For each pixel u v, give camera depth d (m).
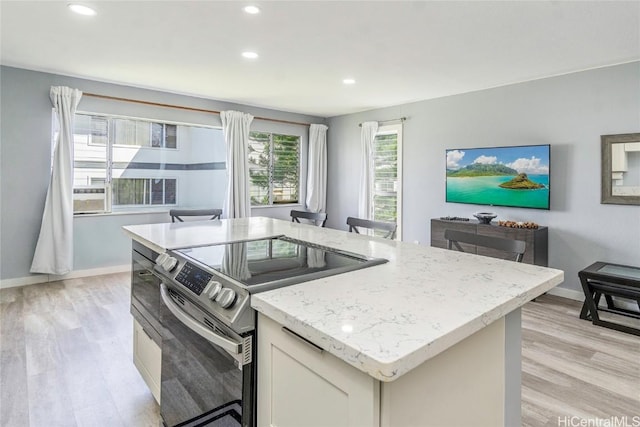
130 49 3.27
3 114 3.83
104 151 4.55
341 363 0.80
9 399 2.00
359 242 1.92
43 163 4.06
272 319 0.97
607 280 3.03
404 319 0.87
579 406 1.99
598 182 3.62
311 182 6.31
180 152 5.20
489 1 2.33
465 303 0.99
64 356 2.48
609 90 3.53
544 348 2.66
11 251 3.95
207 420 1.22
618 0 2.30
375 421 0.74
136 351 2.14
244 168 5.43
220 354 1.14
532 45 3.06
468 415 0.98
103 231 4.52
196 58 3.48
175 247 1.72
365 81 4.20
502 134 4.31
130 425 1.81
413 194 5.25
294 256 1.56
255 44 3.10
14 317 3.13
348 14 2.54
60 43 3.15
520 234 3.76
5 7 2.50
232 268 1.34
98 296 3.68
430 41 2.99
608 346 2.70
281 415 0.97
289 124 6.16
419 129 5.15
